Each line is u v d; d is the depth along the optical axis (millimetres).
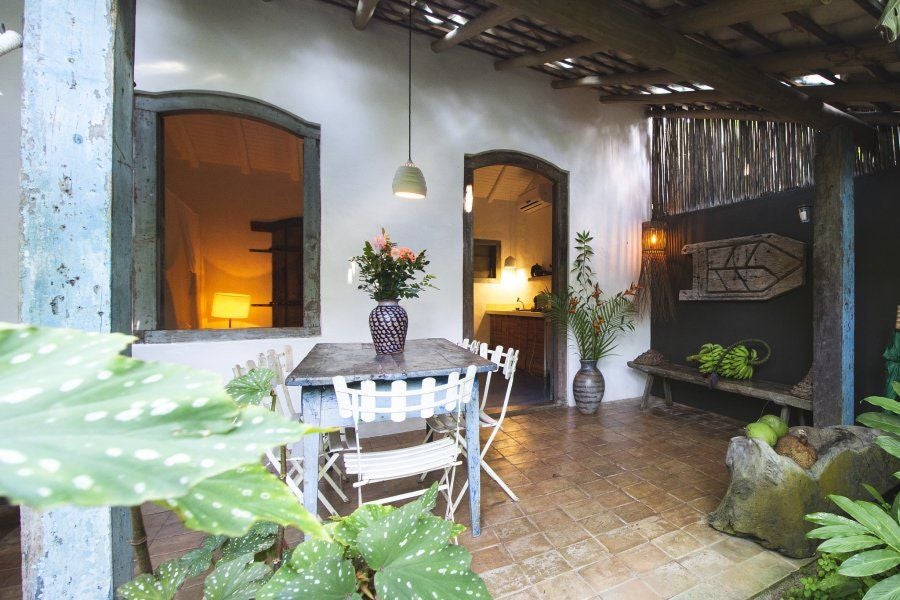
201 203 5930
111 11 986
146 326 2840
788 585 1656
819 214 2859
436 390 1771
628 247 4777
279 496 433
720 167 4152
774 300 3615
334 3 3312
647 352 4613
